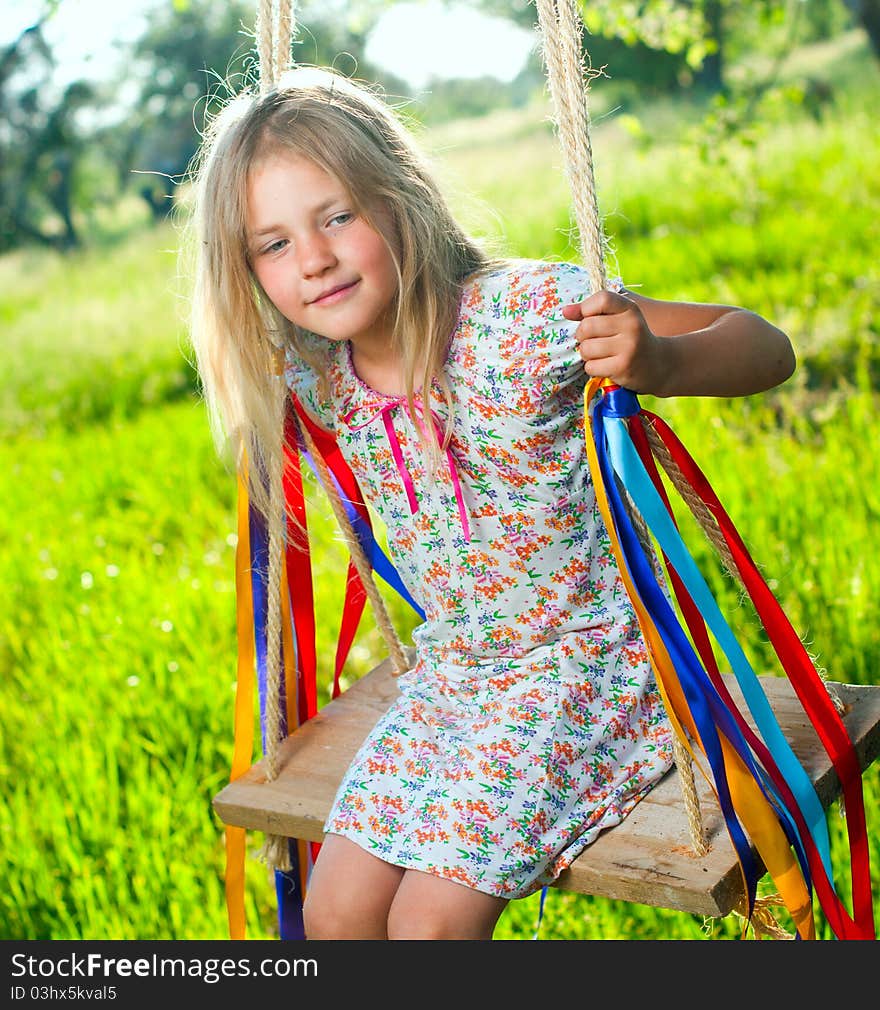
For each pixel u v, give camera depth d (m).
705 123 5.57
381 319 2.12
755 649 3.29
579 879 1.87
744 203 8.23
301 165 1.95
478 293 2.05
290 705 2.36
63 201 25.95
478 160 16.34
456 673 2.19
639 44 21.02
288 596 2.37
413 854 1.89
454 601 2.18
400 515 2.21
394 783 2.00
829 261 6.41
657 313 1.97
